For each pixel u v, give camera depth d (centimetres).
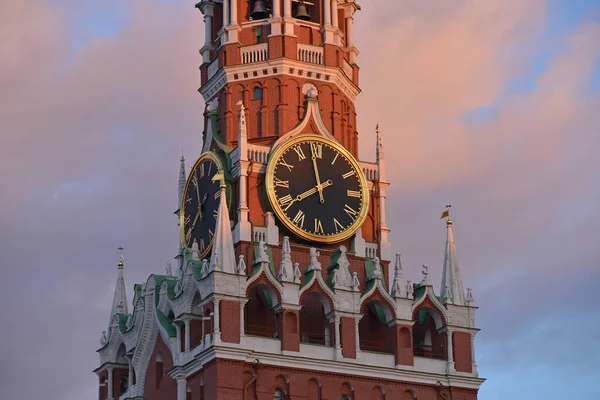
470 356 15362
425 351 15412
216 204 15588
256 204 15375
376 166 16038
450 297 15488
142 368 15800
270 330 14900
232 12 16300
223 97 16162
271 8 16425
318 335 15062
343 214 15575
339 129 16088
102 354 16700
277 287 14725
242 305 14512
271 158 15425
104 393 16575
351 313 14950
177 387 14762
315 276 14912
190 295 14900
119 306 16900
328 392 14650
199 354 14450
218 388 14162
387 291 15288
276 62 16000
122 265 17188
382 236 15800
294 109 15925
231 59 16150
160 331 15425
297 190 15450
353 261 15475
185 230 16075
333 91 16162
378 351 15088
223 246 14675
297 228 15312
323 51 16212
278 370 14500
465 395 15212
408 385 15025
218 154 15862
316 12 16475
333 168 15662
